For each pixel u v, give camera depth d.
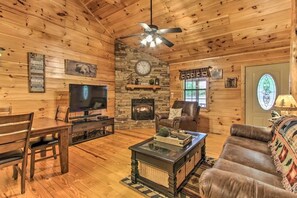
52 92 4.06
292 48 2.87
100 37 5.15
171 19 4.11
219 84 5.18
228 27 3.90
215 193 1.04
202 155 3.01
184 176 2.34
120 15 4.50
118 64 5.63
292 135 1.75
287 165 1.57
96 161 3.06
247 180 1.06
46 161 3.00
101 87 4.82
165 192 2.10
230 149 2.23
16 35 3.47
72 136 4.35
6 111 2.77
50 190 2.16
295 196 0.93
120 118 5.64
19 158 2.05
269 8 3.21
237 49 4.60
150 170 2.27
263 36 3.91
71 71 4.43
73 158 3.18
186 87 5.93
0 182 2.33
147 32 3.12
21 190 2.09
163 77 6.11
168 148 2.33
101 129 5.21
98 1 4.30
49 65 4.00
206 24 3.98
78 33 4.57
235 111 4.91
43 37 3.88
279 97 2.92
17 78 3.49
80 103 4.27
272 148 2.21
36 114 3.78
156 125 4.89
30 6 3.66
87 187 2.24
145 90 5.91
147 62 5.91
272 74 4.35
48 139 2.61
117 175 2.56
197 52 5.14
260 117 4.54
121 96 5.66
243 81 4.75
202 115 5.51
